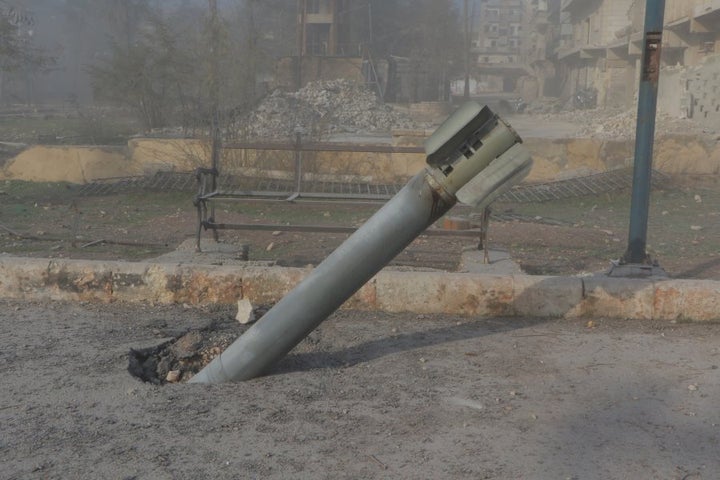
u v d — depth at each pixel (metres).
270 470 2.90
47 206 10.26
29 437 3.16
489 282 5.06
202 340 4.54
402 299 5.12
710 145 12.52
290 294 3.88
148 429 3.27
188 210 9.93
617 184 11.45
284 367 4.12
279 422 3.37
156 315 5.00
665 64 28.92
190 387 3.80
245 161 10.68
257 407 3.54
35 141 22.56
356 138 23.06
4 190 11.66
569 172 12.45
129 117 30.52
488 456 3.04
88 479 2.81
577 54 46.72
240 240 7.83
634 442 3.17
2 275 5.32
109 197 11.02
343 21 46.00
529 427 3.33
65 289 5.30
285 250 7.42
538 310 5.04
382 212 3.73
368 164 11.82
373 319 4.98
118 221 9.16
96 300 5.30
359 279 3.80
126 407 3.50
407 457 3.03
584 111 38.94
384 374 4.00
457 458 3.02
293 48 47.81
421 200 3.62
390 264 6.74
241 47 23.94
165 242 7.74
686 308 4.97
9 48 19.06
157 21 26.08
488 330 4.78
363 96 33.38
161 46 25.34
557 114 41.41
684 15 25.14
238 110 12.41
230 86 21.98
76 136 24.16
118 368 4.01
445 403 3.61
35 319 4.88
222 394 3.70
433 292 5.10
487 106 3.38
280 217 9.38
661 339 4.61
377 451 3.08
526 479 2.85
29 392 3.65
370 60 40.00
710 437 3.23
